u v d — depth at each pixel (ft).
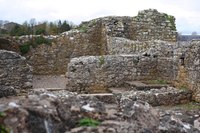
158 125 27.63
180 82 61.36
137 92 55.93
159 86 62.44
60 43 85.20
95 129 23.20
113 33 86.53
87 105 26.96
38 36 84.28
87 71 65.72
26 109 22.13
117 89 64.08
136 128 24.59
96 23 88.22
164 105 56.03
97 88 66.08
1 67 62.18
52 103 24.57
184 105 56.18
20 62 63.10
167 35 89.92
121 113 26.78
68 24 102.12
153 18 89.71
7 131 20.93
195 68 57.82
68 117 24.56
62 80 76.18
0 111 21.71
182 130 28.40
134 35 88.99
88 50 87.66
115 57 67.26
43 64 84.07
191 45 59.06
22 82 63.05
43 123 22.21
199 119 43.47
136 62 68.08
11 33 92.48
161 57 68.08
